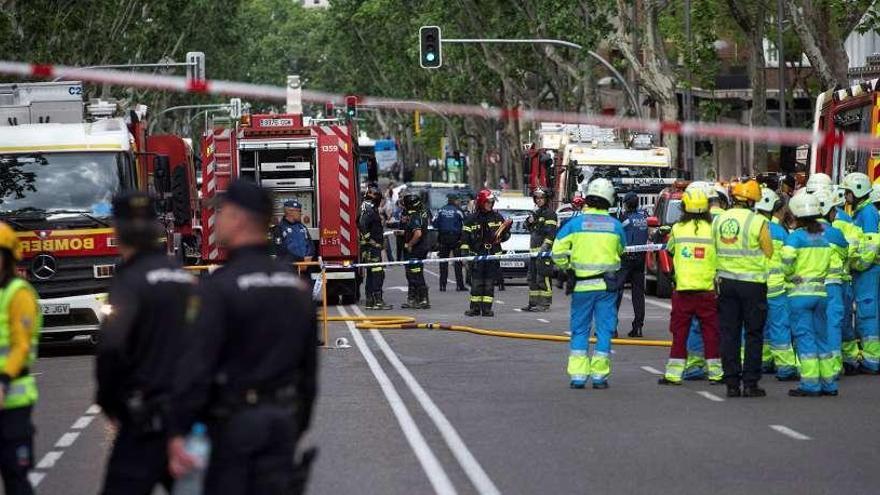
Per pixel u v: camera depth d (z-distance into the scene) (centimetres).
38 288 6756
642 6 15475
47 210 6781
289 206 7281
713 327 5278
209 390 2189
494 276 8550
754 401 4866
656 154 12112
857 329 5688
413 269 9306
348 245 9819
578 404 4819
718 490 3356
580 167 12012
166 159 7512
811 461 3725
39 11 14888
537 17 17875
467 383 5425
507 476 3556
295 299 2259
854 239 5444
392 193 18100
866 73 14362
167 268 2453
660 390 5172
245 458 2208
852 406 4722
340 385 5388
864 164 7431
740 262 4916
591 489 3381
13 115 7300
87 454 4028
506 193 13062
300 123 9812
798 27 11275
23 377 2791
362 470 3656
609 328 5231
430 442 4075
